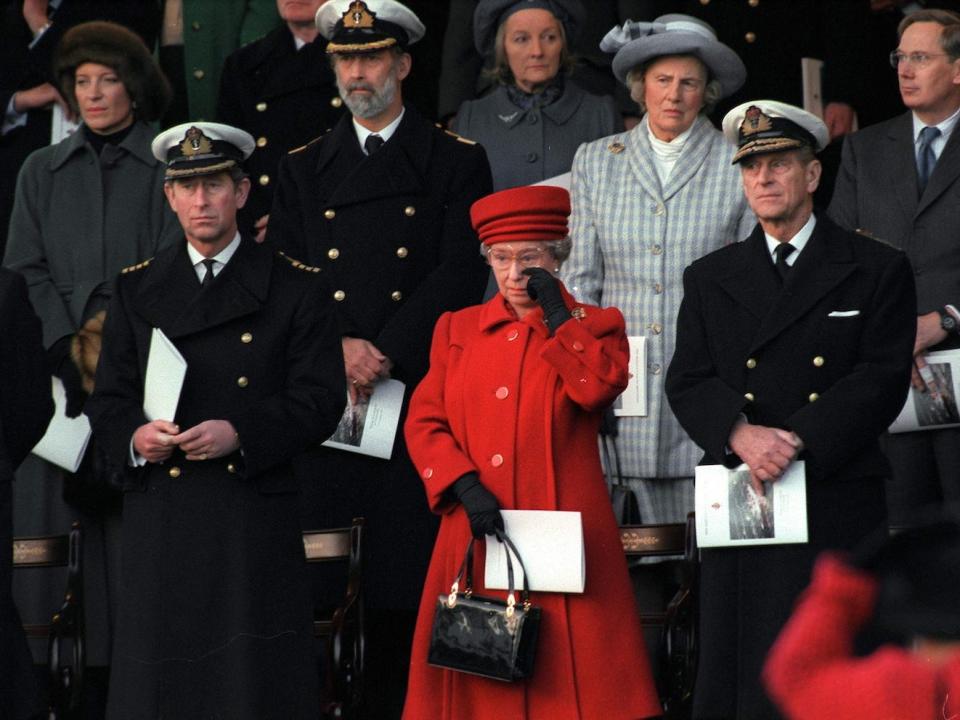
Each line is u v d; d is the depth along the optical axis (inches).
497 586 795.4
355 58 1045.2
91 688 1088.8
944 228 1083.9
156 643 855.7
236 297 886.4
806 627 413.7
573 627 796.0
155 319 888.9
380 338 999.6
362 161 1045.8
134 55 1152.8
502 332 837.2
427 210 1040.8
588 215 1080.2
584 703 787.4
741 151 892.0
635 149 1082.1
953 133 1096.8
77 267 1126.4
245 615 850.8
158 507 866.1
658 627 962.1
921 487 1027.9
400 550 1002.1
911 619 404.8
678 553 948.6
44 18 1338.6
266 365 880.9
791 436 850.8
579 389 799.1
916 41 1109.1
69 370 1063.0
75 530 995.9
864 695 403.5
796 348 870.4
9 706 883.4
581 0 1310.3
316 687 866.8
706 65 1080.2
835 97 1322.6
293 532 874.8
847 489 856.3
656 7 1300.4
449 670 808.9
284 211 1056.2
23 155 1306.6
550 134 1198.9
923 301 1080.8
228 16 1348.4
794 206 888.9
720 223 1049.5
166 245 1128.2
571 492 812.6
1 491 898.1
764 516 849.5
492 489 811.4
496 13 1216.2
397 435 1004.6
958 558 404.2
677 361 901.2
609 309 840.3
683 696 911.7
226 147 900.6
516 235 830.5
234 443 855.7
